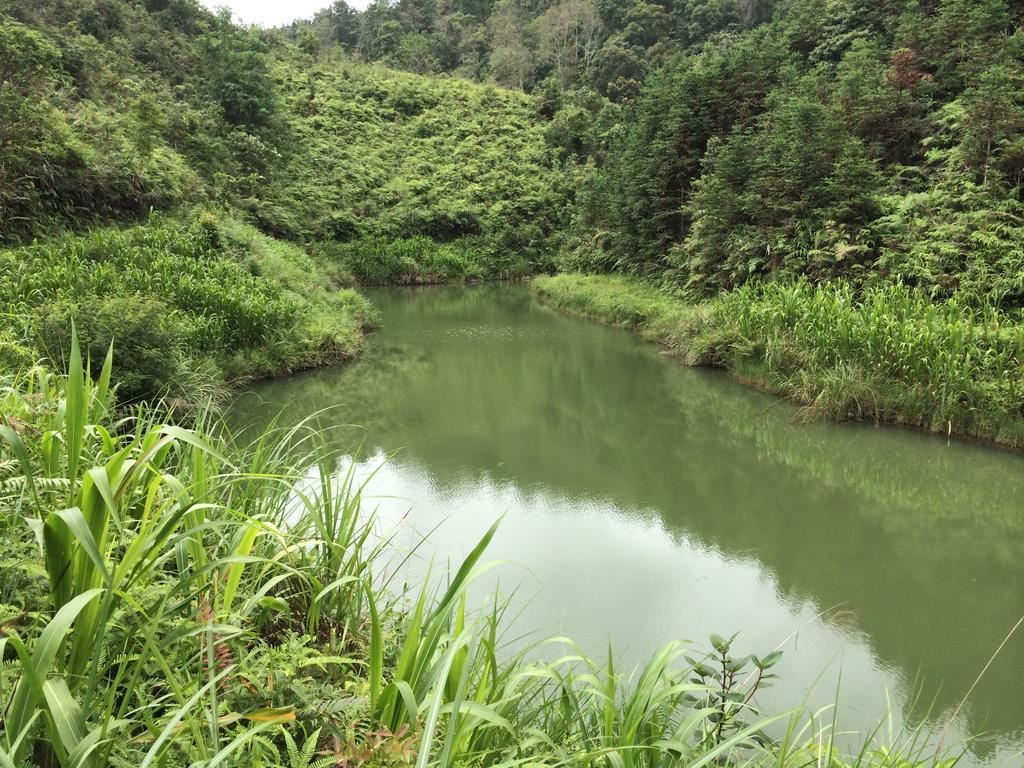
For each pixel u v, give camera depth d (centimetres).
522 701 251
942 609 457
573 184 3216
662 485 684
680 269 1602
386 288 2598
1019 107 1084
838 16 1959
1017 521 598
